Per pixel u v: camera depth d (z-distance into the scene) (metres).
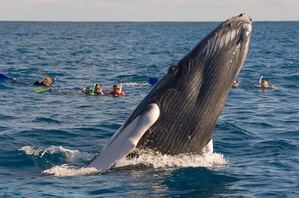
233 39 31.92
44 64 135.75
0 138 45.19
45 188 31.72
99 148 42.72
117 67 130.62
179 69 33.06
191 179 32.75
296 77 106.44
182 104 32.91
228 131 50.34
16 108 65.44
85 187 31.69
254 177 34.53
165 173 33.34
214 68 32.22
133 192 30.69
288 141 47.00
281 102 73.50
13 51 184.12
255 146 44.75
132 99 75.94
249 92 84.06
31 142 44.44
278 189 32.28
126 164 34.22
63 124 53.50
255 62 143.62
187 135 33.59
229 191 31.59
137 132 32.88
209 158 35.72
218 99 32.66
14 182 33.06
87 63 141.38
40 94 78.88
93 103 71.31
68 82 98.75
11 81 91.94
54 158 38.38
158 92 33.31
